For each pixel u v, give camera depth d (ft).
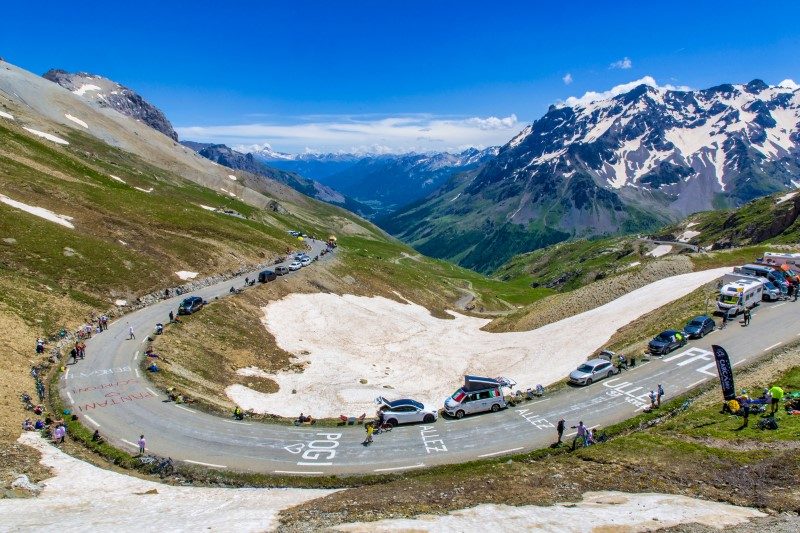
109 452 129.18
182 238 356.18
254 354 231.30
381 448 141.38
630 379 177.58
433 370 253.03
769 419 121.29
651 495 95.30
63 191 351.25
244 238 420.77
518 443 141.79
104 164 605.31
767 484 95.81
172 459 129.08
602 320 282.15
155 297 269.44
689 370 176.65
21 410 139.85
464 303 539.70
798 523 76.28
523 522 81.41
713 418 133.18
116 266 273.75
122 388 166.50
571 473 111.14
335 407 187.32
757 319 210.59
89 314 225.56
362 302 368.89
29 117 645.92
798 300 228.84
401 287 475.72
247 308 277.23
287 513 93.15
